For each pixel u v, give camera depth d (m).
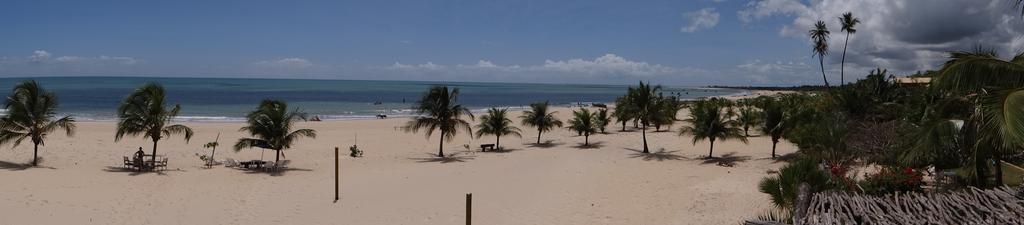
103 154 25.52
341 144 32.50
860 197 8.21
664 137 35.09
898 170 13.29
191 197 17.20
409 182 20.34
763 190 11.34
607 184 19.70
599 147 31.28
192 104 80.62
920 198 7.95
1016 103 8.09
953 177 12.63
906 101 27.91
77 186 17.88
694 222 14.02
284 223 14.64
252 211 15.78
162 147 28.95
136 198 16.72
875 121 24.03
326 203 16.84
